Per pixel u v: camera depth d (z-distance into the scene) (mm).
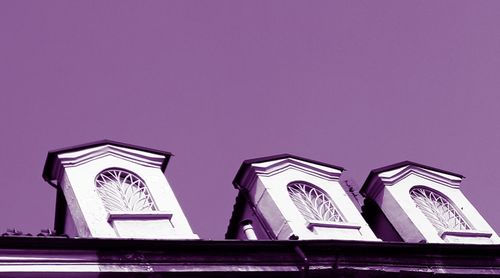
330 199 15258
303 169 15672
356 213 15117
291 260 12719
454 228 15969
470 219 16219
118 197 13344
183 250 11938
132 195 13516
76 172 13406
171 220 13148
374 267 13328
